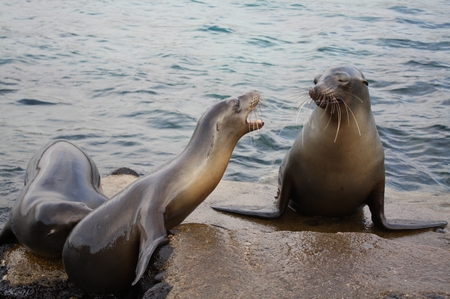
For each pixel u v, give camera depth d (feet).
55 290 17.22
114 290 16.58
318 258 15.35
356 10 84.64
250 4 88.22
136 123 37.37
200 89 44.83
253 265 15.10
